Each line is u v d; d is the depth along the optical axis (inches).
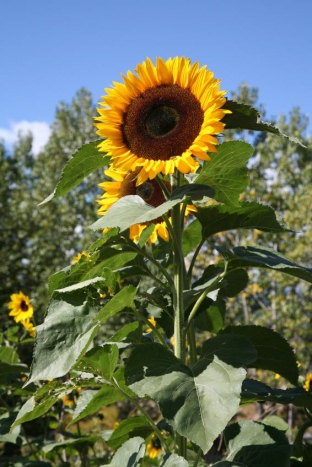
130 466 44.8
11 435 73.9
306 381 68.4
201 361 41.0
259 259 46.6
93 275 48.2
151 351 41.4
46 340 42.4
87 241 461.4
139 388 39.1
